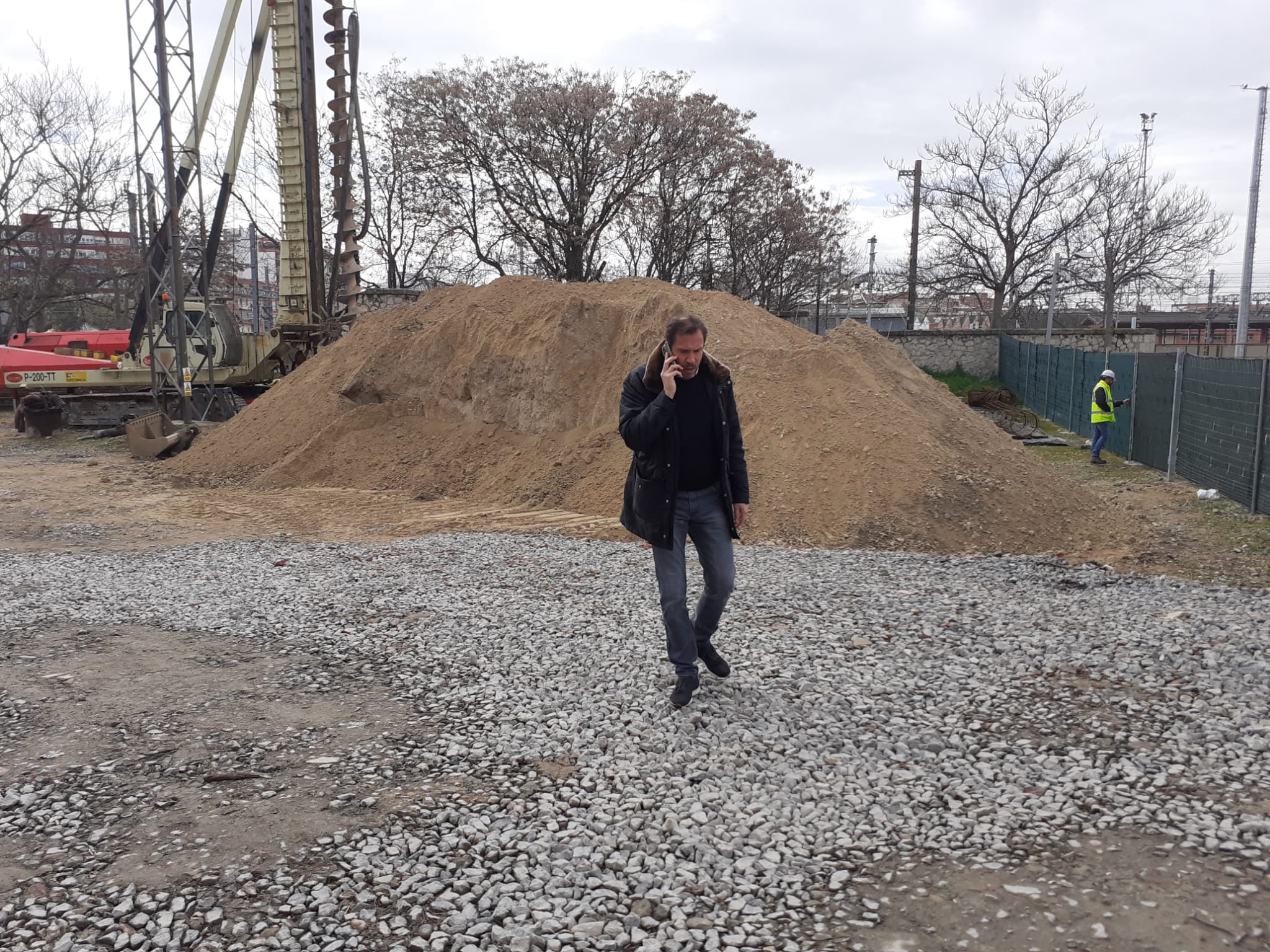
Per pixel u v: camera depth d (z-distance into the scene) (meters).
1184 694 4.39
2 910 2.86
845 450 10.96
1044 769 3.69
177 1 23.12
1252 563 8.92
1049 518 10.50
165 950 2.64
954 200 44.50
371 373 17.12
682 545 4.45
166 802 3.61
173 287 24.27
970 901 2.80
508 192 32.41
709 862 3.07
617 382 14.11
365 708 4.67
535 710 4.52
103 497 15.29
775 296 39.16
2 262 45.22
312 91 24.05
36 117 39.38
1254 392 11.98
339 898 2.88
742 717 4.32
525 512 12.52
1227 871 2.88
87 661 5.60
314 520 12.76
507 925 2.72
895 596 6.65
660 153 32.12
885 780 3.65
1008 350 32.47
